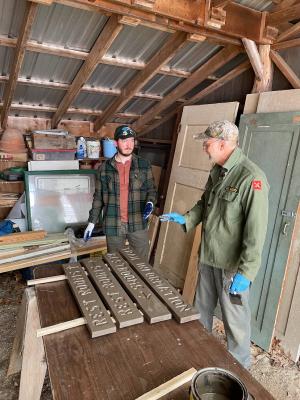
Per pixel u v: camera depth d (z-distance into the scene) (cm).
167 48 251
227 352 113
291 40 234
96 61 247
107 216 259
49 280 153
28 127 360
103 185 257
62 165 354
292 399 194
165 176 370
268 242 234
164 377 100
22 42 216
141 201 262
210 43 261
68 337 116
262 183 163
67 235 315
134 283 152
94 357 107
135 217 260
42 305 135
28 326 158
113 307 131
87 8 195
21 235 296
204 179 293
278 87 255
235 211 170
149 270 167
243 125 253
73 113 358
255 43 248
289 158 221
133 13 201
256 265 162
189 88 315
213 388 91
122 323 122
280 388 202
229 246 177
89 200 358
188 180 312
